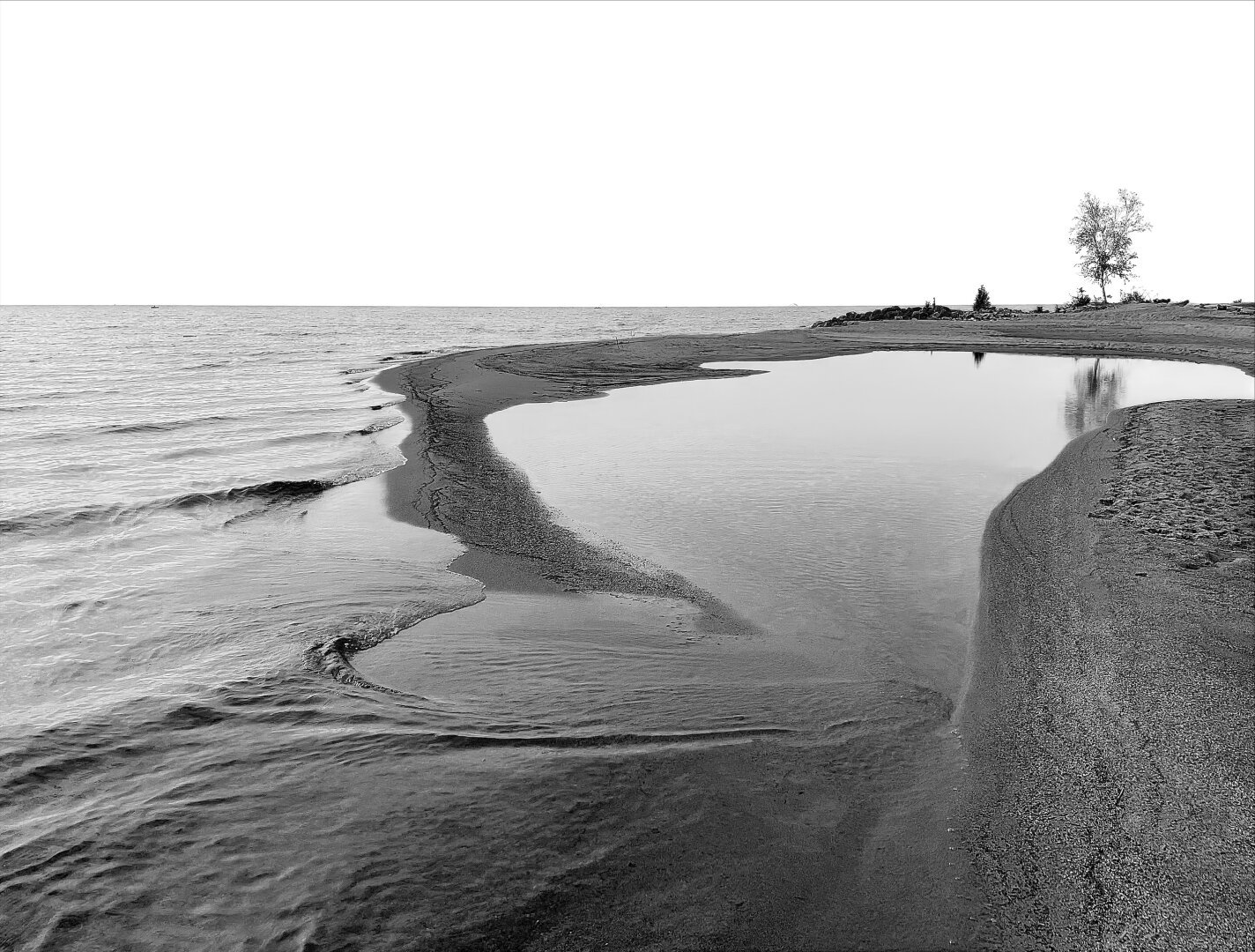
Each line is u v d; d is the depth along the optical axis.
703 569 8.12
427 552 8.85
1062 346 34.62
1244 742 4.52
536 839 3.80
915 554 8.42
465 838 3.79
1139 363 29.47
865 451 13.94
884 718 5.07
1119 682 5.29
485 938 3.21
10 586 7.56
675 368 29.48
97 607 7.02
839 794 4.27
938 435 15.44
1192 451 12.05
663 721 4.98
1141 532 8.23
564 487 11.76
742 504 10.60
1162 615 6.20
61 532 9.47
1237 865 3.61
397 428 17.36
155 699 5.21
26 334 68.62
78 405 21.30
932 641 6.28
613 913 3.38
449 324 96.94
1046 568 7.62
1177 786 4.18
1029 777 4.39
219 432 16.91
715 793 4.21
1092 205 56.06
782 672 5.77
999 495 10.79
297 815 3.95
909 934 3.33
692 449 14.41
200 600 7.21
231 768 4.38
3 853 3.66
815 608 7.00
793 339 42.75
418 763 4.43
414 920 3.28
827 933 3.33
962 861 3.76
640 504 10.71
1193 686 5.16
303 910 3.32
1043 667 5.62
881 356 33.78
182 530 9.71
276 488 11.63
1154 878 3.58
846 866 3.73
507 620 6.81
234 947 3.13
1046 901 3.50
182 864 3.60
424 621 6.78
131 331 77.56
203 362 37.53
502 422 17.66
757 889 3.55
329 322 108.44
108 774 4.33
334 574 8.05
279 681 5.49
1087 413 17.72
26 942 3.12
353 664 5.87
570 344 42.00
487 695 5.32
